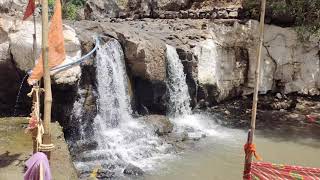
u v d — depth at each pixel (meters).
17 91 12.29
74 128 12.78
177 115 16.27
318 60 19.11
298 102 18.67
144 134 13.68
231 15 19.70
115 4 25.20
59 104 12.15
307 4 17.83
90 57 13.09
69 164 8.48
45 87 6.32
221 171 11.68
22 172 7.86
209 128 15.58
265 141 14.40
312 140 14.62
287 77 19.09
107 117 13.97
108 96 14.04
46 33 6.16
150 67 14.66
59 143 9.58
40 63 6.91
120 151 12.45
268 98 18.95
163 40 16.59
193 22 18.84
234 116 17.11
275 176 6.38
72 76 11.86
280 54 18.94
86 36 13.50
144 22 19.95
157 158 12.34
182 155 12.70
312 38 18.78
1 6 13.29
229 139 14.41
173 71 15.95
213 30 17.88
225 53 18.05
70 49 12.31
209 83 17.08
